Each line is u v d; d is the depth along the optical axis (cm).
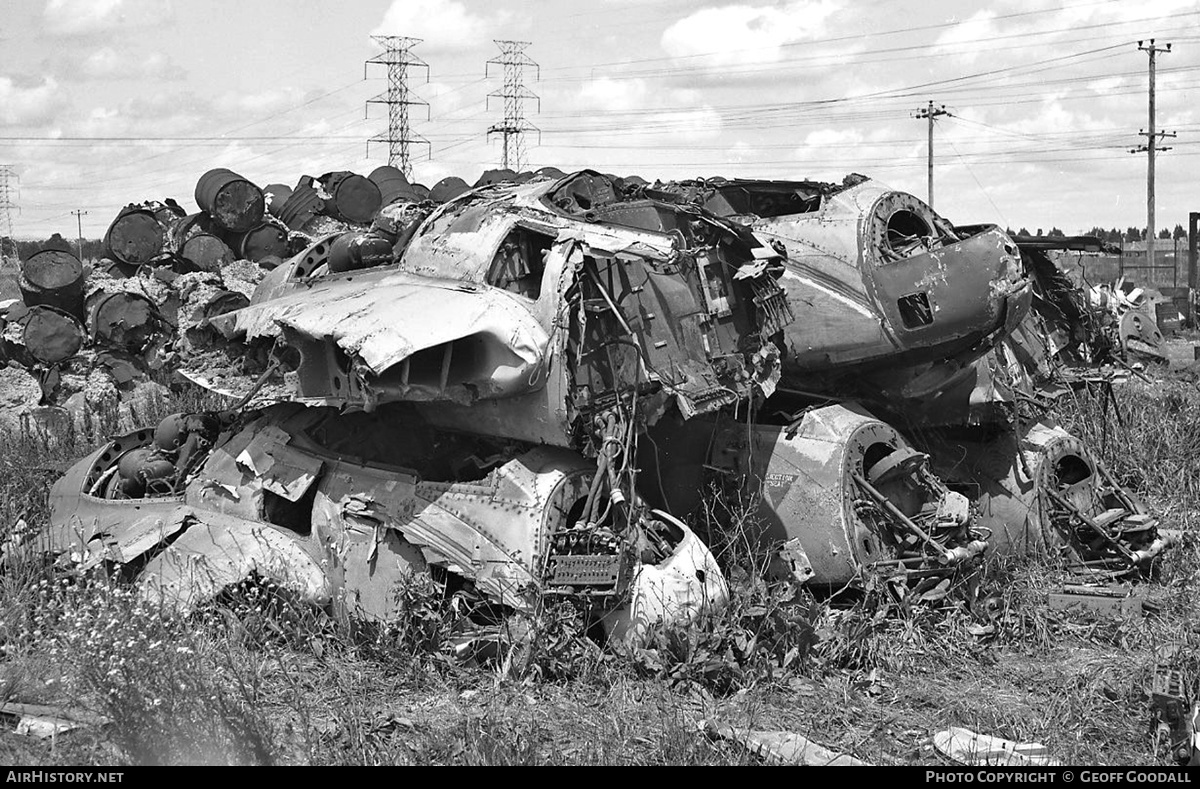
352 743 604
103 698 592
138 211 2014
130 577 868
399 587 770
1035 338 1198
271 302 897
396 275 872
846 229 913
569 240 779
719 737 631
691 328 839
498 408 793
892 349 900
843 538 827
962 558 837
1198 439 1246
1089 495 991
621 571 719
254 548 836
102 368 1842
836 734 649
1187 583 909
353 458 860
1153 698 635
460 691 712
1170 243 5306
